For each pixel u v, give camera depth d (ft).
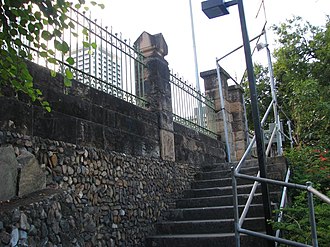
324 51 53.36
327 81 51.75
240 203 20.72
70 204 12.61
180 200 22.24
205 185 24.49
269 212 14.85
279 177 20.12
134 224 18.10
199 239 17.61
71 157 14.73
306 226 14.56
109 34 19.20
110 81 18.89
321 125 26.43
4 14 9.24
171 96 24.41
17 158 12.11
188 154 25.68
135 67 22.56
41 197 11.59
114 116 17.99
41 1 9.04
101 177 16.29
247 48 15.97
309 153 22.63
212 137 31.89
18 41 9.56
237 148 34.76
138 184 19.02
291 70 56.59
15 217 9.87
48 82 14.25
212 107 33.45
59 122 14.40
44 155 13.44
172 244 18.10
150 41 22.89
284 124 39.81
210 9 16.96
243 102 37.09
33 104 13.30
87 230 14.69
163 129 22.48
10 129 12.21
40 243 10.62
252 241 16.80
